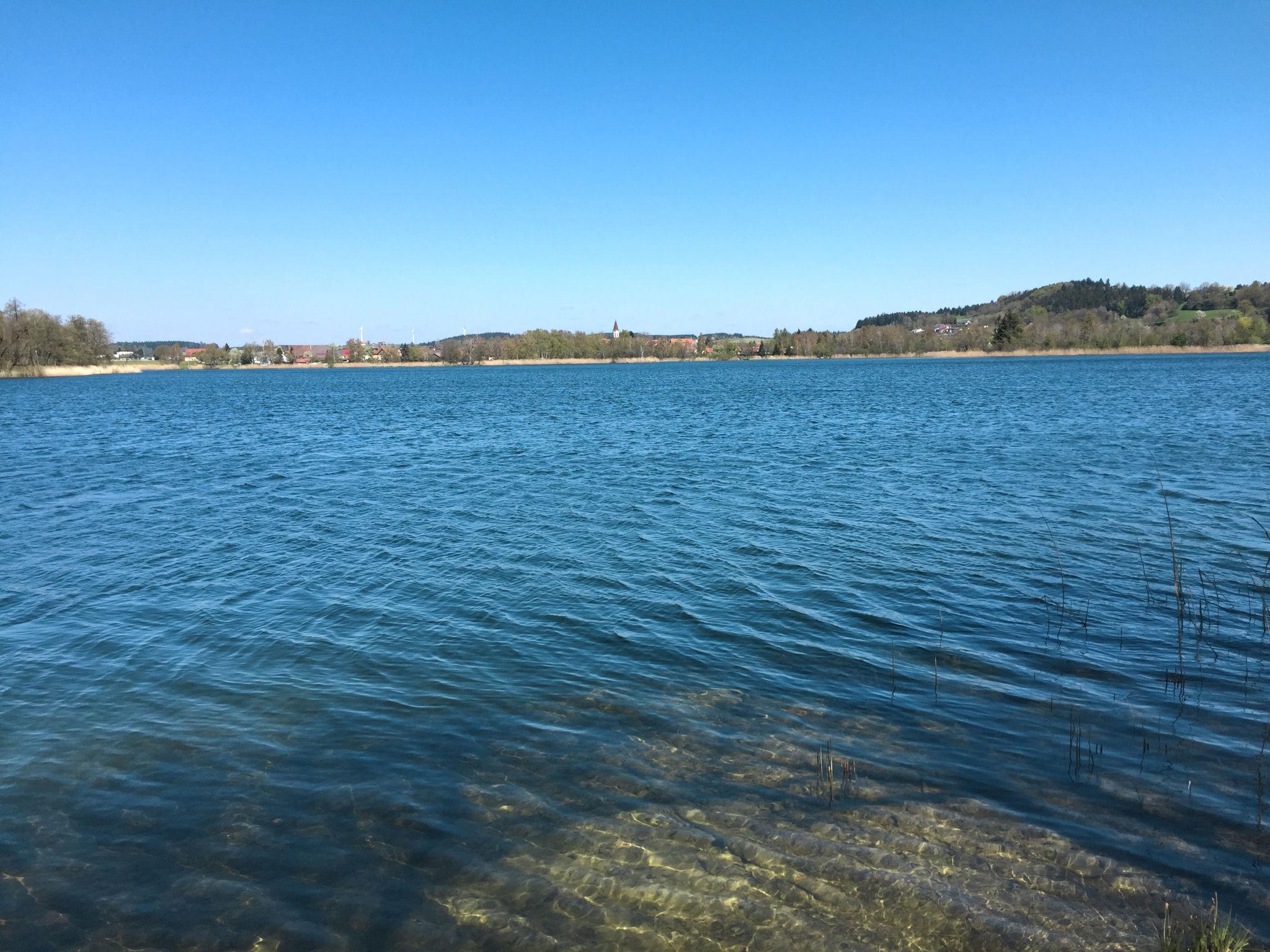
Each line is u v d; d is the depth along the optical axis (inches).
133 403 2920.8
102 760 331.0
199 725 362.6
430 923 239.5
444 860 267.3
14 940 231.3
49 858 268.1
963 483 965.8
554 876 259.9
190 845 275.0
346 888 254.5
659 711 376.5
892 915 242.1
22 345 5329.7
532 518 807.1
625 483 1015.0
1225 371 4092.0
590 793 305.7
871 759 330.6
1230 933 229.9
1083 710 375.9
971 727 359.3
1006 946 229.3
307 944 231.3
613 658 442.0
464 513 836.0
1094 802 298.2
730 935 235.6
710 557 646.5
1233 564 609.9
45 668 429.4
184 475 1125.1
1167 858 265.6
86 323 6264.8
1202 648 450.6
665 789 308.5
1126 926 236.1
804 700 388.2
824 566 615.5
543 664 433.4
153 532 756.0
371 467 1204.5
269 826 285.6
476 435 1680.6
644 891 252.8
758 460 1215.6
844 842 274.8
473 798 302.5
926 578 583.5
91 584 587.2
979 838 277.1
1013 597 541.3
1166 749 337.4
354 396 3479.3
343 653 448.8
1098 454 1186.0
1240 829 280.8
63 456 1355.8
